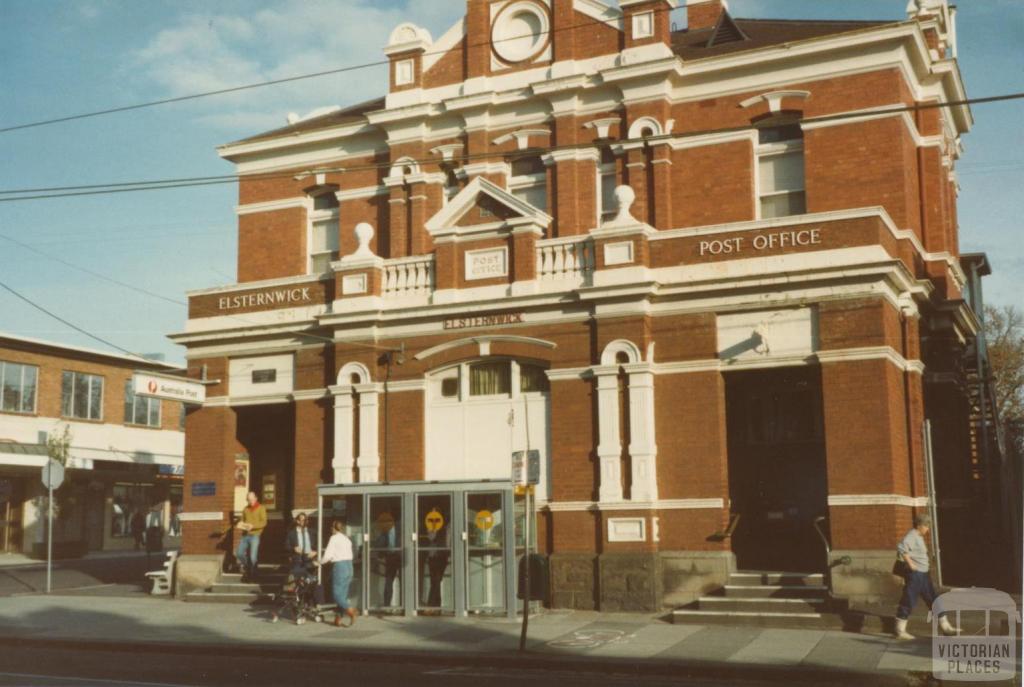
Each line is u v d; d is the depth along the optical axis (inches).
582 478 782.5
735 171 847.1
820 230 742.5
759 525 834.2
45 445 1542.8
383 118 951.6
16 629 737.0
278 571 922.1
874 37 807.7
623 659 565.0
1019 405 1886.1
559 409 796.0
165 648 653.9
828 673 518.6
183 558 925.2
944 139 932.0
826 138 824.9
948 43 970.1
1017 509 983.6
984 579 869.8
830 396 722.2
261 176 880.3
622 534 759.1
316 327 897.5
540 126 909.2
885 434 705.0
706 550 746.8
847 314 724.7
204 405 944.3
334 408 874.1
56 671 560.4
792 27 954.7
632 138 864.3
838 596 689.6
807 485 825.5
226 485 933.2
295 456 896.9
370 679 522.9
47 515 1561.3
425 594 765.9
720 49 890.7
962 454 938.1
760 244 757.3
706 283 760.3
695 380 764.6
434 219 858.8
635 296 772.0
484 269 839.1
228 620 765.3
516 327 818.2
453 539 754.8
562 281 808.3
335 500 805.2
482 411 830.5
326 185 994.7
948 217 958.4
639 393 765.9
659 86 863.1
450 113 934.4
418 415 844.0
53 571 1228.5
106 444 1704.0
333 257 996.6
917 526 628.7
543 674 548.4
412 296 863.7
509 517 743.7
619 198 794.2
